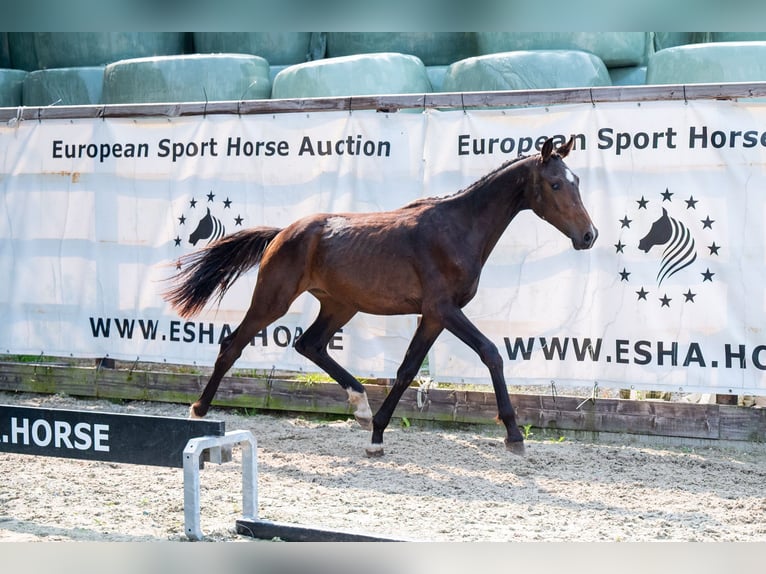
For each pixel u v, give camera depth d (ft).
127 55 58.18
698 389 35.42
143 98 51.75
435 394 38.55
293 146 39.88
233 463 33.53
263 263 34.65
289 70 51.01
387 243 32.81
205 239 41.16
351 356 39.27
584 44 50.70
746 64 45.01
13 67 63.52
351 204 39.09
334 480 31.12
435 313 32.17
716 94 34.73
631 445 36.09
